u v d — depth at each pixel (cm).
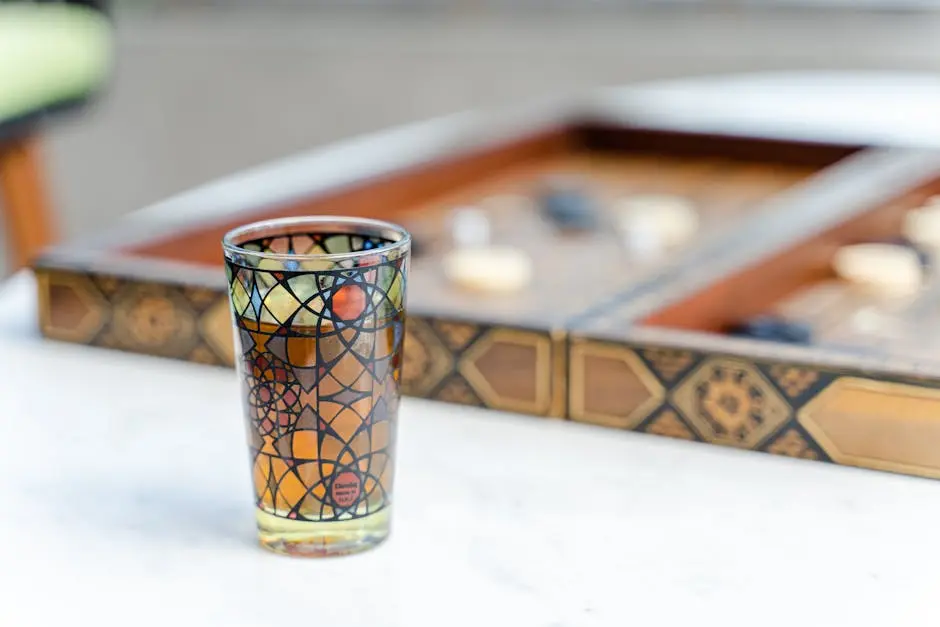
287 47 304
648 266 118
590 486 81
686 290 97
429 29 291
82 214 340
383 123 301
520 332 88
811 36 260
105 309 97
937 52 252
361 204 128
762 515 78
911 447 81
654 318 92
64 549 76
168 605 72
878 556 75
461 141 152
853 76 248
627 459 83
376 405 75
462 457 84
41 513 79
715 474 82
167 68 318
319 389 74
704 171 156
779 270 109
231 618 71
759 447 84
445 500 80
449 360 90
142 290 96
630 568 74
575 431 87
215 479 82
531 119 166
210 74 314
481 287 112
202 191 125
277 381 74
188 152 324
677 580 73
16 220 215
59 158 337
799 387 83
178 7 319
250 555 75
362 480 75
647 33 272
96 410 89
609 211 136
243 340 74
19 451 85
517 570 74
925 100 174
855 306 111
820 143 150
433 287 113
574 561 75
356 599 72
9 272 220
